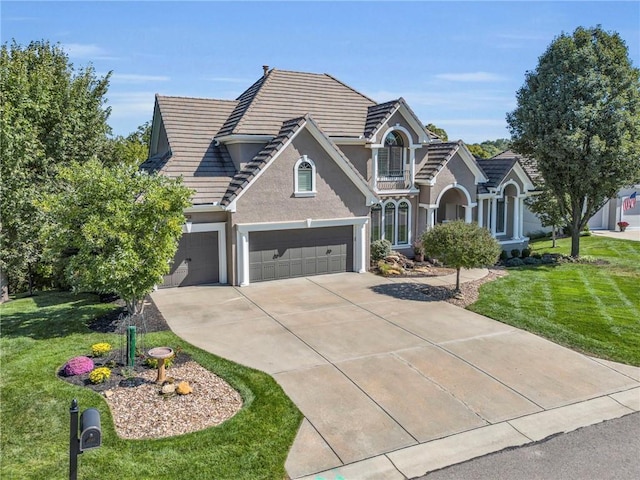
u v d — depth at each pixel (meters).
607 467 8.56
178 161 21.64
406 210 26.64
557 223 28.55
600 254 28.88
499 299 18.77
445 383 11.71
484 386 11.58
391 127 25.06
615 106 23.77
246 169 21.42
